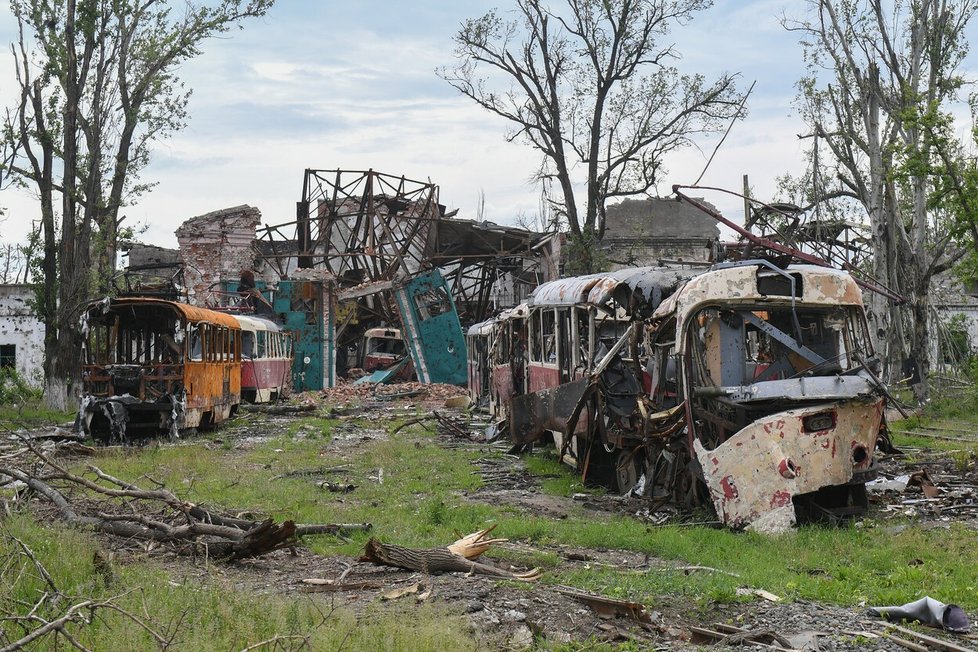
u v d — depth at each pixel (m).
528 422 19.58
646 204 57.25
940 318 46.44
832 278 12.88
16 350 49.03
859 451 12.07
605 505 14.19
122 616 6.96
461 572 9.47
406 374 48.69
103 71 35.25
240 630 6.86
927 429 25.31
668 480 13.33
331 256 48.22
